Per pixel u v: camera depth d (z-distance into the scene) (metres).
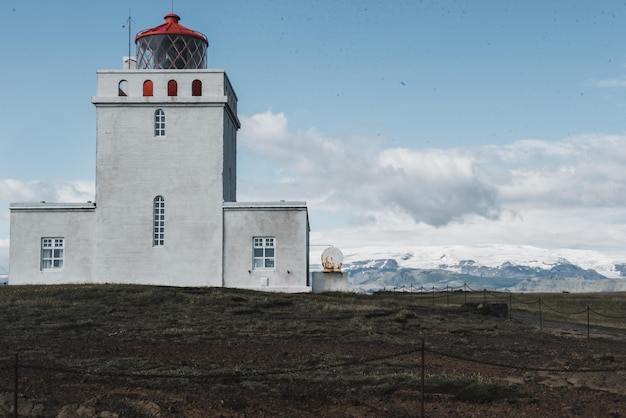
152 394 19.47
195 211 48.38
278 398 19.55
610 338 32.72
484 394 20.02
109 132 48.72
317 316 34.88
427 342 28.66
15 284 47.41
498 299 52.59
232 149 53.75
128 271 48.06
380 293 61.16
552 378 22.70
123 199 48.44
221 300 38.16
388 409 18.98
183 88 49.25
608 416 18.92
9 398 18.44
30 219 48.50
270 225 48.19
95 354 24.31
